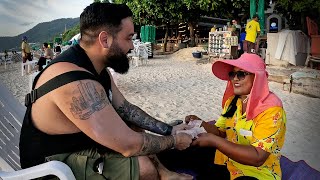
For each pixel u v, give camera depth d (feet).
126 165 7.29
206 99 27.61
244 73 8.14
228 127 9.10
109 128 6.76
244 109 8.54
